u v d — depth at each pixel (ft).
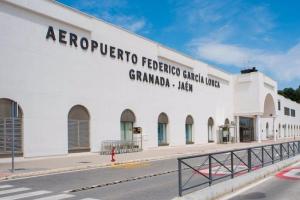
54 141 89.25
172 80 141.69
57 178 54.95
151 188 44.19
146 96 125.18
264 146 60.85
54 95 89.86
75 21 96.37
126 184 47.85
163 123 136.05
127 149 111.96
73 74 95.81
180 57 146.82
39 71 86.22
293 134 337.93
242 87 207.00
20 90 81.41
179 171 34.47
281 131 296.30
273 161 64.34
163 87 135.44
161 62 134.72
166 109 137.08
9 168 65.87
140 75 122.21
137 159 86.33
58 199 38.04
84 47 99.66
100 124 104.12
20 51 81.82
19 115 81.30
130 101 116.98
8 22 79.41
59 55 91.86
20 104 81.30
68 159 85.10
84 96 99.04
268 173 53.83
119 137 111.04
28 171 61.00
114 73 110.42
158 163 79.66
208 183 40.73
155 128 129.80
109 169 67.56
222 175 45.42
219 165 46.16
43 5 87.25
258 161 57.36
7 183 50.24
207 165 41.06
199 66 163.84
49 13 88.74
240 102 206.90
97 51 104.12
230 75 203.51
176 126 143.33
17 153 80.23
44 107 87.10
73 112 95.66
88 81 100.53
